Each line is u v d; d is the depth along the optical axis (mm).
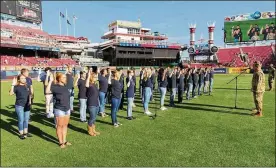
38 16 59594
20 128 8219
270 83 19812
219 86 24156
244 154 6730
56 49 57156
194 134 8375
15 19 55500
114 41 59281
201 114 11312
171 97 13328
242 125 9398
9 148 7379
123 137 8156
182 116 10961
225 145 7363
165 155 6688
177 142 7633
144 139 7930
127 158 6531
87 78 8297
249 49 61094
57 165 6223
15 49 53188
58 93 7285
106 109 12734
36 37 55500
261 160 6371
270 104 13617
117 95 9273
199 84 17156
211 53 64938
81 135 8461
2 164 6297
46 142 7867
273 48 58125
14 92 8164
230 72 50312
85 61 56875
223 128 9031
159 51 66375
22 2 55938
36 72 39500
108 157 6621
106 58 64562
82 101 10203
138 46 62250
